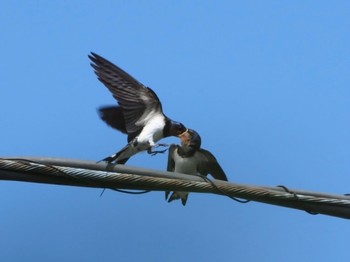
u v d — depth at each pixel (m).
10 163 10.52
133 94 13.70
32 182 10.73
